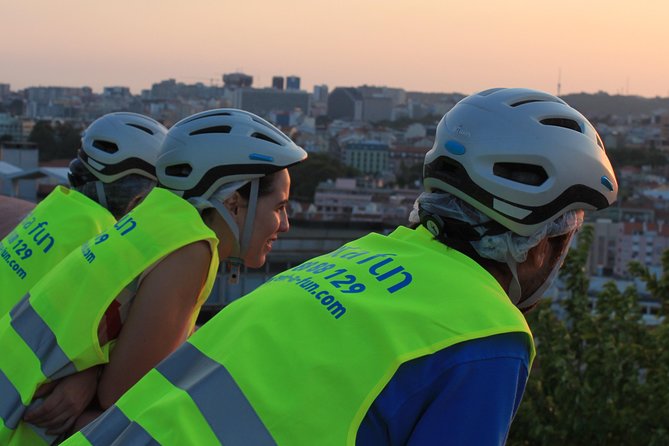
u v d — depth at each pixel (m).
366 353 1.50
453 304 1.55
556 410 8.63
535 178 1.66
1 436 2.15
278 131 2.50
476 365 1.50
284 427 1.46
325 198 143.12
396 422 1.49
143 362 2.20
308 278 1.66
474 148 1.66
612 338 8.52
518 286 1.74
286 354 1.53
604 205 1.73
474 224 1.68
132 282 2.24
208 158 2.40
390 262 1.65
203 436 1.50
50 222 2.79
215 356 1.60
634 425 8.23
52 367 2.15
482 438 1.48
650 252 127.00
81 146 3.02
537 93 1.73
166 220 2.28
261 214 2.47
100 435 1.63
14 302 2.69
